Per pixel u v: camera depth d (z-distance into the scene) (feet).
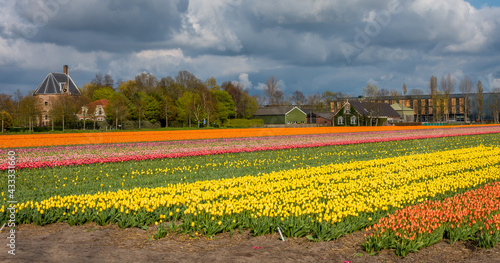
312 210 40.91
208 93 360.28
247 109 418.10
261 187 56.49
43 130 277.03
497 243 35.50
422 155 101.81
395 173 73.20
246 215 40.57
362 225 39.37
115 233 37.86
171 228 38.06
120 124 302.86
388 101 536.83
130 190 54.80
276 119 415.03
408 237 34.40
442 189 55.67
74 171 76.33
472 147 125.80
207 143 137.18
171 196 46.96
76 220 40.63
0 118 240.94
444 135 182.50
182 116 342.23
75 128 297.74
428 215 38.96
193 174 72.28
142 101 328.49
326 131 218.79
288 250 33.45
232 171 77.36
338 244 35.22
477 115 463.42
